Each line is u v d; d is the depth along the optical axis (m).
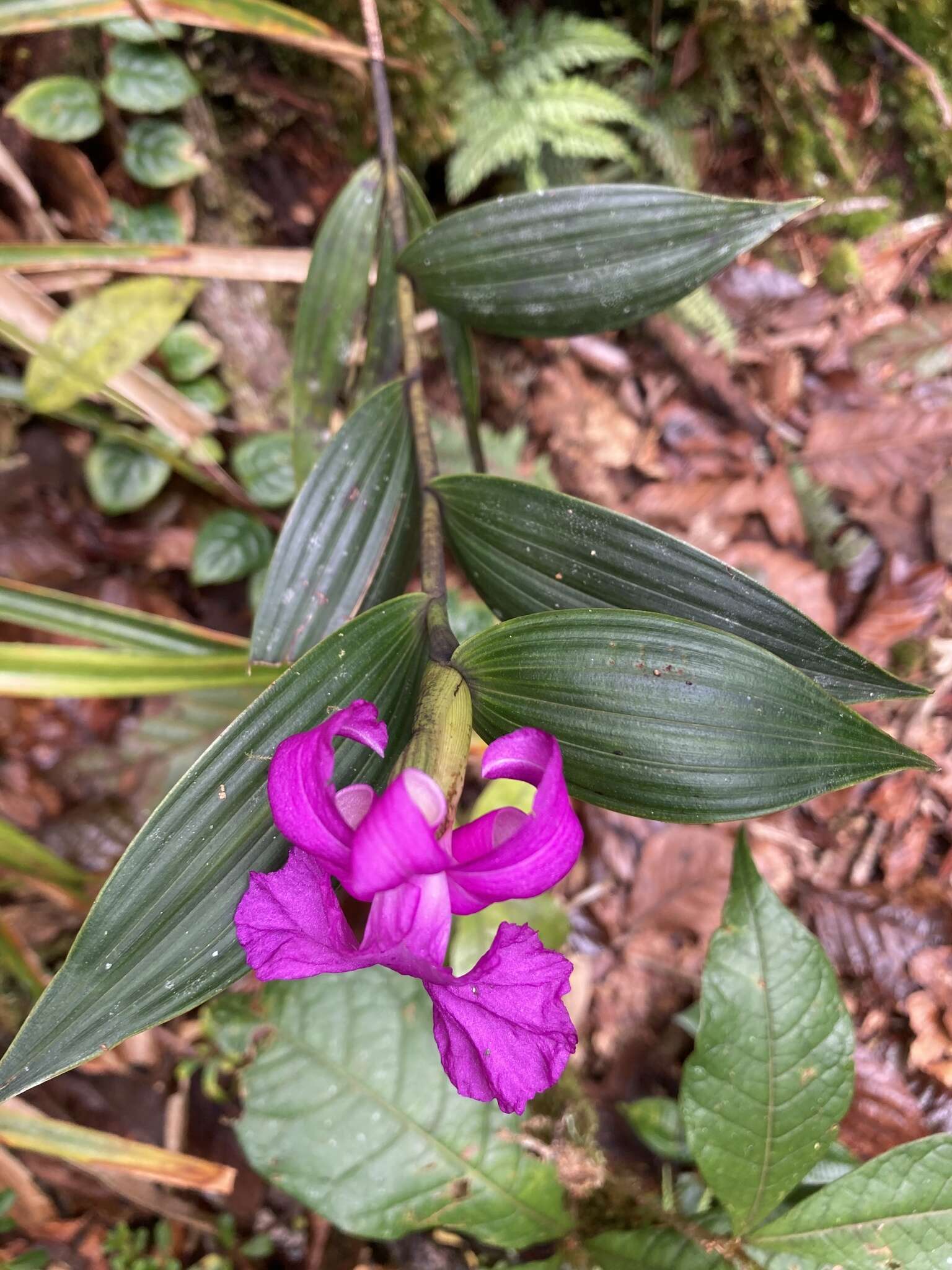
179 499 0.43
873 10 0.41
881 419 0.46
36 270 0.38
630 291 0.29
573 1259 0.32
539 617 0.23
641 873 0.42
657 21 0.41
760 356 0.47
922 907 0.41
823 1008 0.29
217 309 0.40
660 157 0.44
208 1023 0.34
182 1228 0.38
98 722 0.41
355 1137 0.32
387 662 0.23
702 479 0.46
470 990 0.19
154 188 0.40
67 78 0.37
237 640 0.35
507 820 0.19
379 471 0.28
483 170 0.40
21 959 0.35
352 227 0.33
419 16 0.36
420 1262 0.37
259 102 0.39
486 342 0.45
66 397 0.36
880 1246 0.29
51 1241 0.37
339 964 0.18
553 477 0.46
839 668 0.24
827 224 0.47
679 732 0.22
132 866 0.21
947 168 0.45
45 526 0.42
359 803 0.20
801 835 0.43
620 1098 0.39
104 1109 0.38
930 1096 0.38
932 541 0.44
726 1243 0.30
